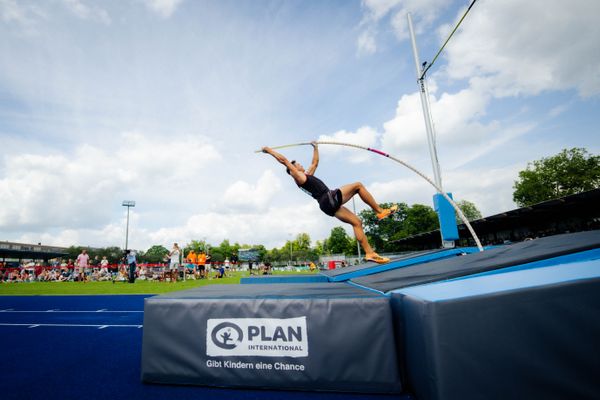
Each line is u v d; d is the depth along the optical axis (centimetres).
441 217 620
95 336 426
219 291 281
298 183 391
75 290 1101
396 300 225
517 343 159
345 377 211
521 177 3678
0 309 674
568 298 159
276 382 221
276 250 8388
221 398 212
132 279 1477
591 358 152
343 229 6456
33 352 347
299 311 223
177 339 241
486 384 157
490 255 316
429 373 165
